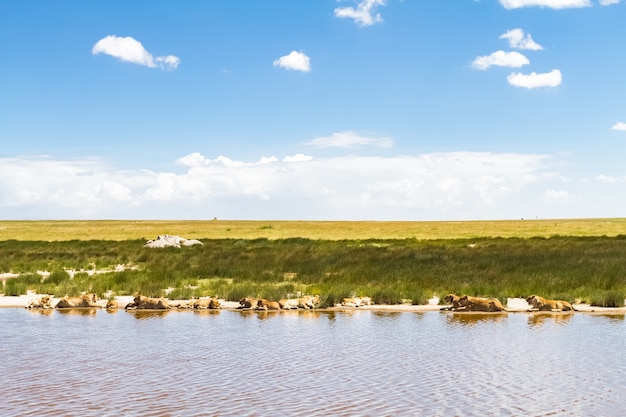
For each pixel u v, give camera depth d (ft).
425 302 82.79
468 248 164.55
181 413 35.06
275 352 51.44
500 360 48.03
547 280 96.17
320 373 44.19
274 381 42.06
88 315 74.49
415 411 35.37
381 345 54.13
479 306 75.31
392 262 122.83
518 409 35.78
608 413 35.12
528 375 43.39
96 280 107.14
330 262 127.44
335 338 57.67
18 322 68.54
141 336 59.16
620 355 49.78
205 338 57.98
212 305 80.18
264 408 35.96
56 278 108.68
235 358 49.14
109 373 44.37
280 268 119.65
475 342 55.36
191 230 309.22
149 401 37.42
